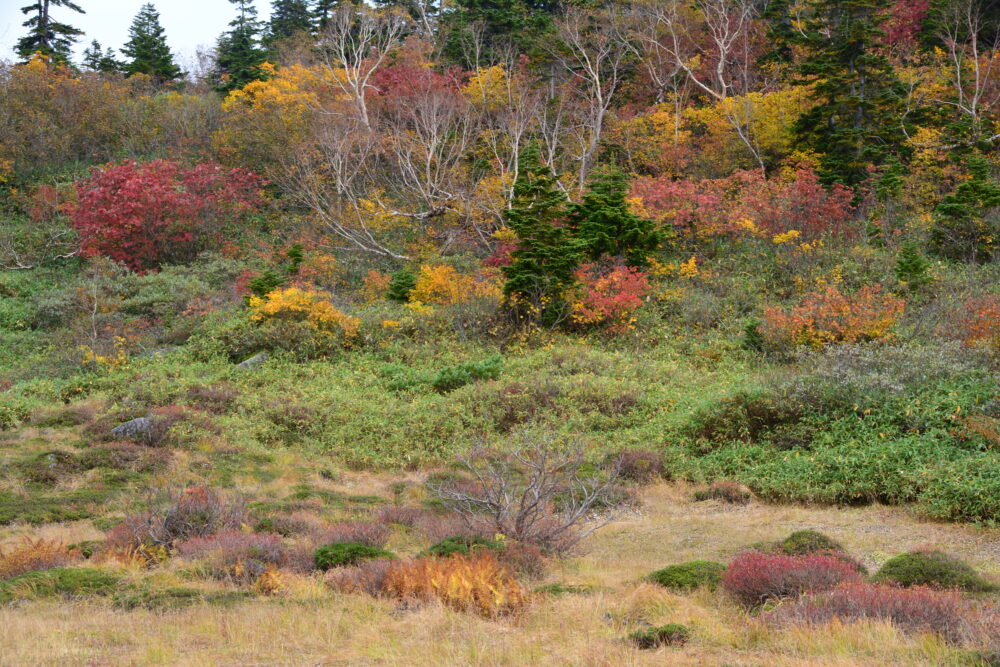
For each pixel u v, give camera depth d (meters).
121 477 14.38
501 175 33.88
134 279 31.20
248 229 37.19
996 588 7.59
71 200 37.38
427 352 22.97
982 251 25.23
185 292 29.73
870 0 31.48
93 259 32.88
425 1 56.09
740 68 41.09
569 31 40.66
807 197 27.53
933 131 30.20
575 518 10.62
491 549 9.38
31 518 12.01
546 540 10.38
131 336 25.83
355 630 7.09
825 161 30.42
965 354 15.08
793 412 15.02
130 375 21.97
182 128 44.50
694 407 16.83
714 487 13.37
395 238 35.50
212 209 36.16
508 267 24.09
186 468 15.06
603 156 39.09
